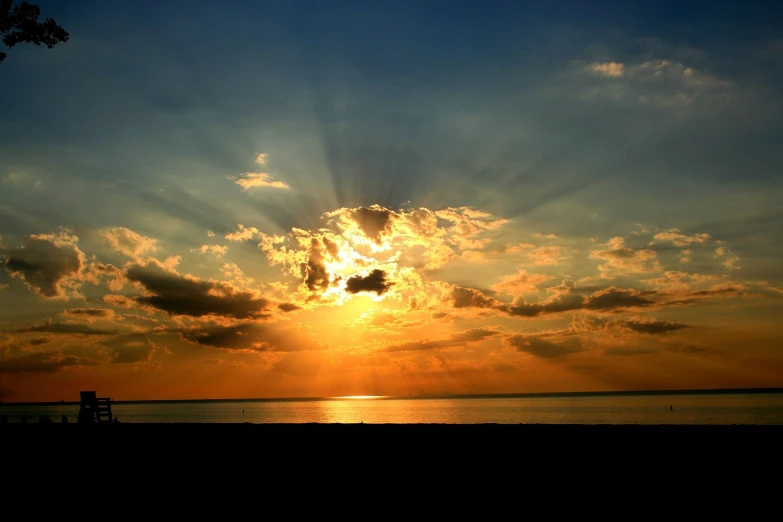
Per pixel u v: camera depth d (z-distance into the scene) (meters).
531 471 14.94
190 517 11.37
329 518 11.23
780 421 64.25
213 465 16.11
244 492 13.24
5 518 11.47
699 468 14.77
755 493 12.52
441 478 14.38
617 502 12.07
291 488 13.56
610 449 17.42
